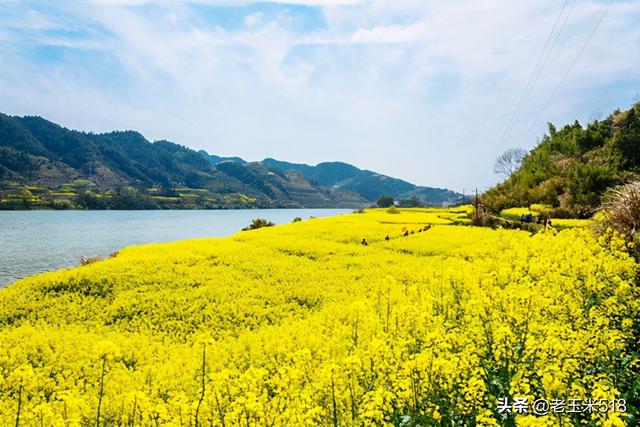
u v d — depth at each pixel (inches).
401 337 347.6
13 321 665.0
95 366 482.0
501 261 726.5
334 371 253.6
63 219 4411.9
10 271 1520.7
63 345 541.6
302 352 344.5
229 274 867.4
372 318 430.0
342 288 764.6
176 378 416.5
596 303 413.4
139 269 881.5
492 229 1405.0
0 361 493.0
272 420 240.8
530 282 477.1
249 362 434.0
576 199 1541.6
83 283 800.3
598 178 1540.4
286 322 604.7
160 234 2940.5
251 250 1091.9
